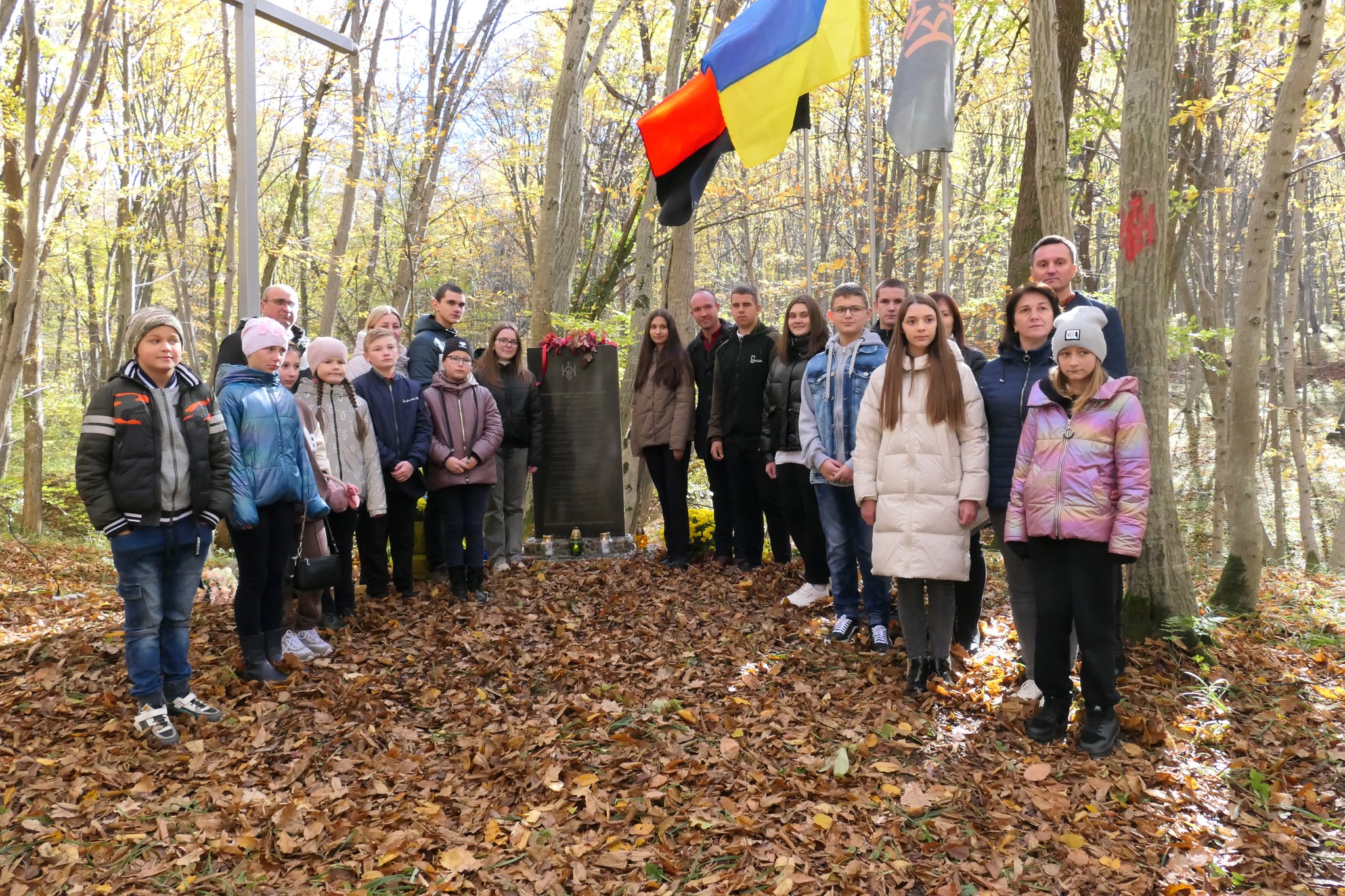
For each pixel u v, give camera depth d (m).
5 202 10.91
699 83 6.51
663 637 5.01
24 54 11.63
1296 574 8.45
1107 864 2.75
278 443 4.25
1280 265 20.78
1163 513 4.56
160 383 3.73
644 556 6.94
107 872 2.83
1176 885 2.65
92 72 9.61
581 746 3.63
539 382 6.95
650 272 8.86
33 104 9.20
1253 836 2.94
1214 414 11.97
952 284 19.19
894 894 2.63
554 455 6.94
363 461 5.18
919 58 5.07
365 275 18.14
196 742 3.68
